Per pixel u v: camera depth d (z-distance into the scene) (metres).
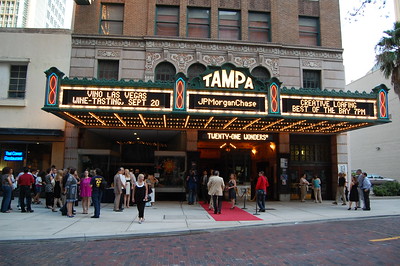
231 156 22.27
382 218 13.41
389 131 37.66
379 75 39.12
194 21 19.75
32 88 18.25
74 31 18.84
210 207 14.95
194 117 14.52
